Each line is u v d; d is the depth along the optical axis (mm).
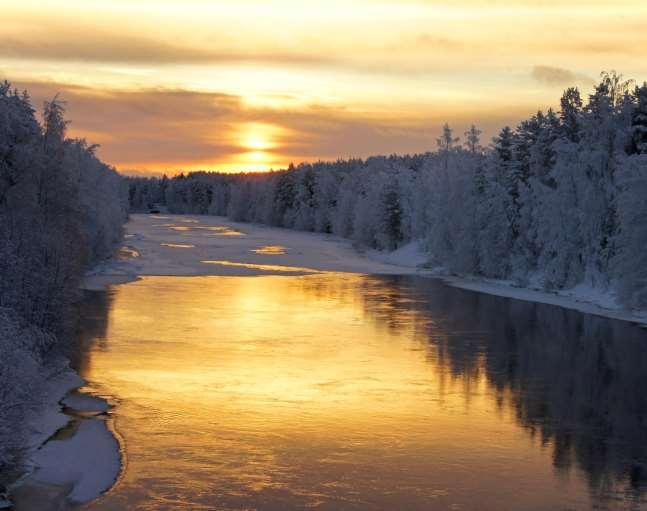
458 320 59250
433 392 37875
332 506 24438
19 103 52844
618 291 65375
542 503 25141
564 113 87250
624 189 65250
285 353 45438
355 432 31484
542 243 82875
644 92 75812
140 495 24844
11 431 25625
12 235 41062
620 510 24719
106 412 33031
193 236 162625
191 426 31562
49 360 39625
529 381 40531
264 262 105312
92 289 69938
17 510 23500
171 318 56125
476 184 92438
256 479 26375
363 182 174500
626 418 34344
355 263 109875
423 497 25328
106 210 93500
